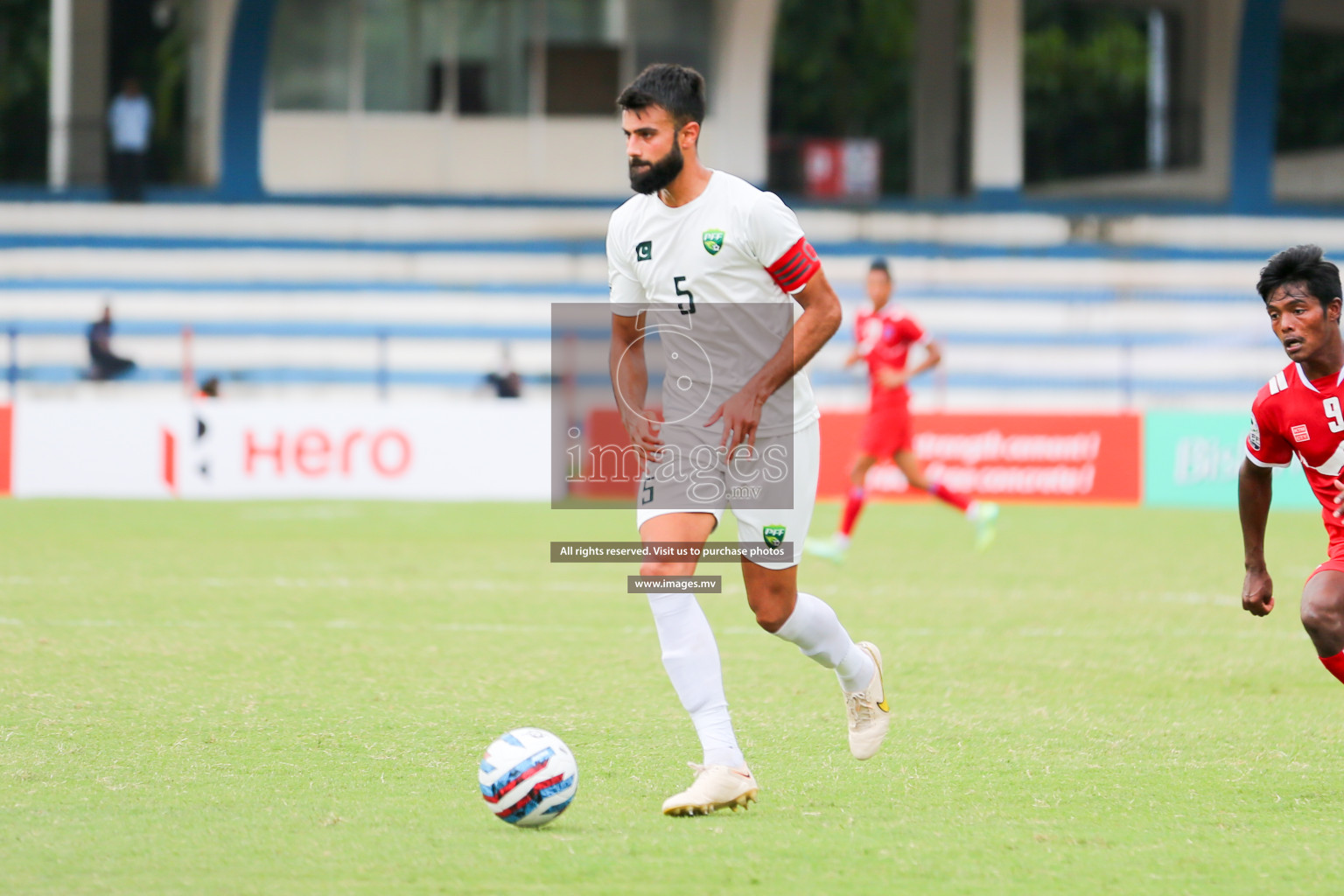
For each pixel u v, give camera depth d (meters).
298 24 91.62
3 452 62.25
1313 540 50.53
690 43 93.50
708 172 17.14
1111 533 52.78
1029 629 31.94
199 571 40.03
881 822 16.77
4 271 85.50
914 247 89.50
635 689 24.77
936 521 57.69
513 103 93.12
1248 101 93.56
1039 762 19.88
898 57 148.75
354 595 36.09
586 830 16.31
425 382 81.75
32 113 120.69
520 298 85.12
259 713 22.42
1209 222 92.50
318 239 86.81
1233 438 63.38
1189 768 19.53
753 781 17.06
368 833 16.03
